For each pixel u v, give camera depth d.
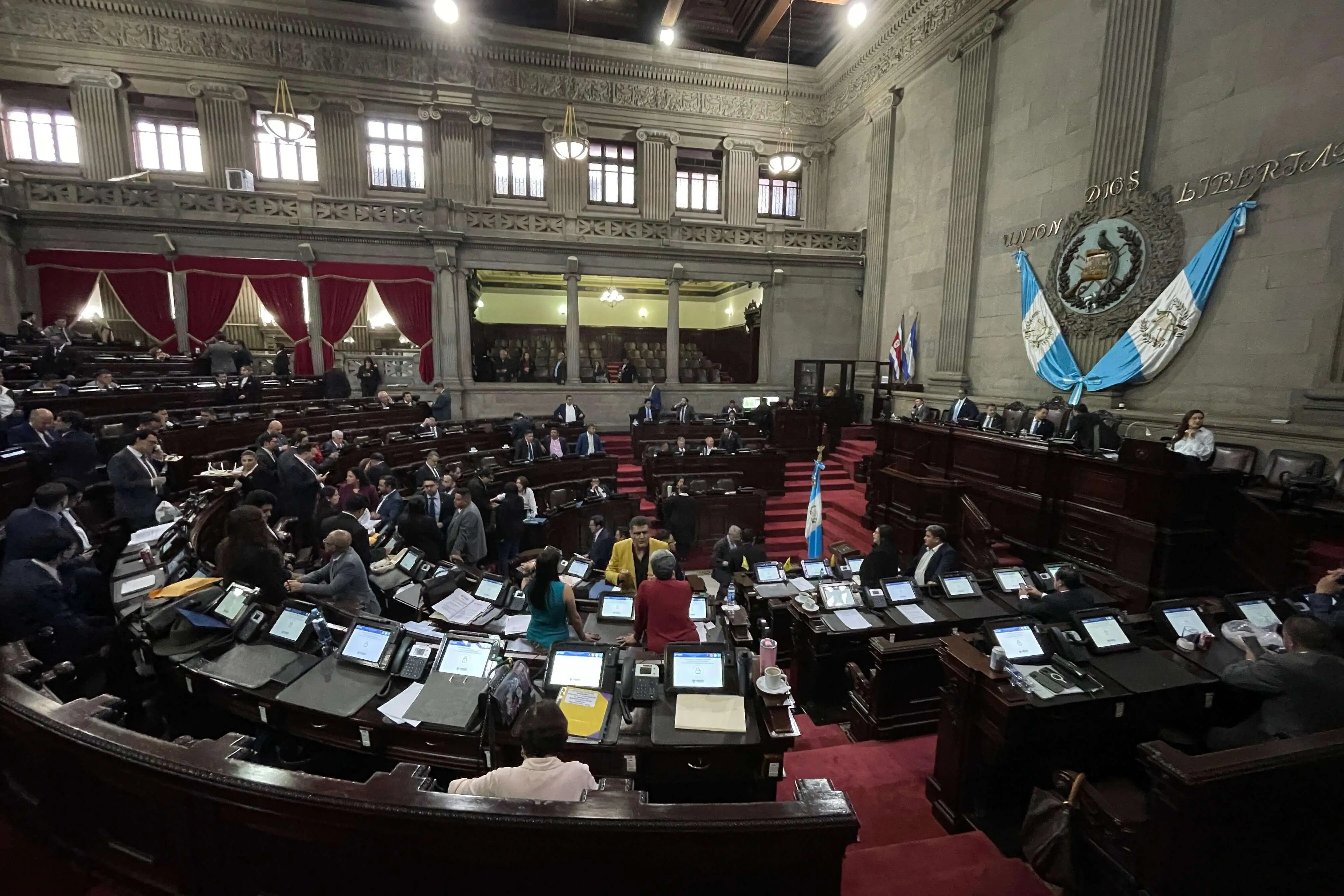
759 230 18.39
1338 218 7.93
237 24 16.53
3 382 8.52
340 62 17.22
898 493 10.79
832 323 19.19
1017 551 9.05
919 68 16.08
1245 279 8.96
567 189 19.17
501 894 2.06
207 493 6.90
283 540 6.59
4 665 2.87
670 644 3.93
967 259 14.28
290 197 15.48
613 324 23.91
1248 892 2.82
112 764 2.28
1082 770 4.16
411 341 16.61
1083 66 11.43
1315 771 2.78
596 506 10.88
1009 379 13.27
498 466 10.99
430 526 7.22
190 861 2.30
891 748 5.16
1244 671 3.61
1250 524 6.94
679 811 1.96
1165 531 7.00
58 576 4.38
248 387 12.71
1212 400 9.41
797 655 6.41
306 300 16.89
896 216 17.34
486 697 3.53
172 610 4.06
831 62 19.61
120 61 16.06
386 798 2.00
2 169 15.73
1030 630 4.48
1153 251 10.11
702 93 19.78
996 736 3.90
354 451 10.00
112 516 6.43
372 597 5.15
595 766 3.46
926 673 5.41
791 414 15.45
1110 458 7.82
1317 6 8.07
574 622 4.50
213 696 3.84
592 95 18.98
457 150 18.30
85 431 7.90
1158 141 10.18
